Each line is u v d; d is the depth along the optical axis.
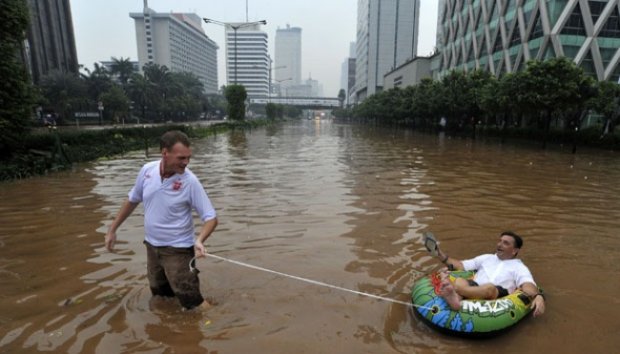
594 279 5.53
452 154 21.06
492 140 32.53
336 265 5.75
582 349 3.90
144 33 106.38
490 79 32.34
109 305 4.52
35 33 54.38
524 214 8.73
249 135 38.00
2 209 8.66
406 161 17.75
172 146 3.85
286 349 3.79
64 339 3.88
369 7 112.81
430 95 41.81
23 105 13.50
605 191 11.34
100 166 15.16
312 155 20.06
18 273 5.37
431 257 6.12
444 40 61.31
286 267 5.65
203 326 4.13
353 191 10.80
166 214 4.05
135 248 6.30
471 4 50.19
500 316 4.02
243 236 6.93
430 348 3.86
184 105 72.56
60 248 6.31
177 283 4.19
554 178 13.48
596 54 32.62
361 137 36.72
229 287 5.00
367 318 4.36
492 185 12.01
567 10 31.95
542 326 4.29
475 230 7.55
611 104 23.19
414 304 4.37
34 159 13.39
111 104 53.09
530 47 36.38
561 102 22.69
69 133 16.81
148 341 3.87
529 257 6.30
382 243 6.69
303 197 9.98
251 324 4.19
